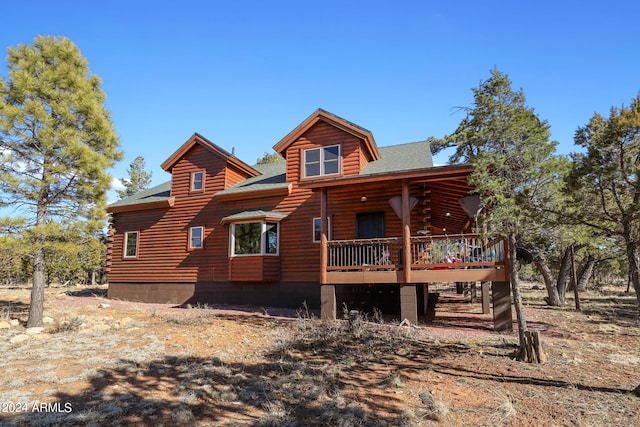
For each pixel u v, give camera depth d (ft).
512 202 23.45
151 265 56.80
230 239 50.14
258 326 32.27
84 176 35.94
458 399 16.92
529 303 56.08
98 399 16.38
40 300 33.53
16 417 14.38
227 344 26.30
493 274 31.58
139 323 33.45
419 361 22.50
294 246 47.85
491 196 24.54
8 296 59.82
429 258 37.60
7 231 32.55
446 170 32.89
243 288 49.80
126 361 21.84
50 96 35.50
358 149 46.65
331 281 36.63
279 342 26.11
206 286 52.34
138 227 59.11
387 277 34.81
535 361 22.21
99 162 35.55
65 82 35.96
